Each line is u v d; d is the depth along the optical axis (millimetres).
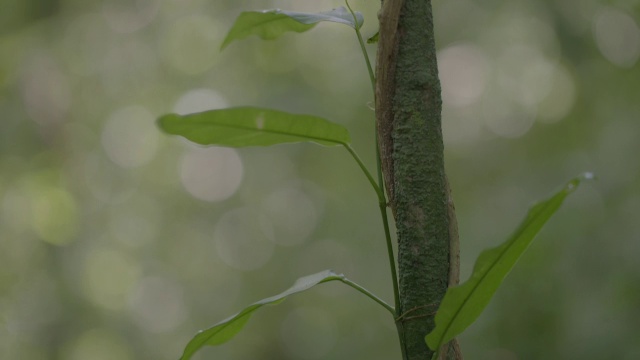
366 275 7152
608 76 5496
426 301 1353
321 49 7434
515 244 1156
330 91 7168
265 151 8539
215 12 8047
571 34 5586
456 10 6645
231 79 8195
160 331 9180
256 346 8273
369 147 6867
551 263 4586
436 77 1397
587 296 4500
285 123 1298
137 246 9180
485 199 6180
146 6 8133
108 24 8070
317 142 1352
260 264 8859
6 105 7418
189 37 8148
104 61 8125
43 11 7465
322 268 7746
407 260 1367
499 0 6223
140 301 9117
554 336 4637
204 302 9094
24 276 7758
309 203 8422
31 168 7613
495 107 6594
